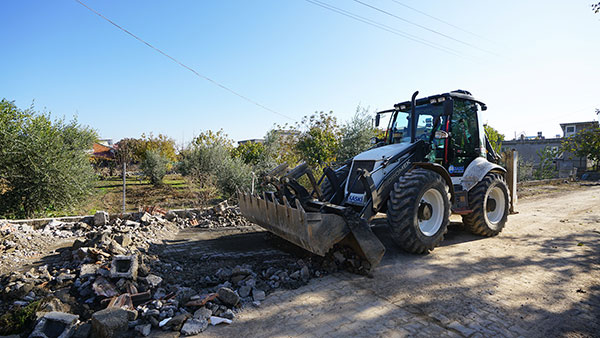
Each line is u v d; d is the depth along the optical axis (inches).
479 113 252.1
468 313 126.4
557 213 340.8
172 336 109.0
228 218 291.4
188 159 674.8
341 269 173.6
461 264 181.8
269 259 184.1
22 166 327.9
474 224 234.1
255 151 683.4
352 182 204.8
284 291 146.9
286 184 196.7
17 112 332.5
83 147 387.9
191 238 231.8
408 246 185.9
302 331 113.8
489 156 277.4
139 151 1150.3
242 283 148.4
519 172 853.8
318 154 589.0
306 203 193.3
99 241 177.8
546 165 1000.9
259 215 192.1
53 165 329.1
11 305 124.6
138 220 264.8
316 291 147.0
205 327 114.7
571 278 161.3
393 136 255.3
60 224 246.2
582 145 920.3
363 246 162.2
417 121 239.5
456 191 227.6
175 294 136.7
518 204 412.8
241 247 208.4
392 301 137.0
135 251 184.2
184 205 451.5
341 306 132.6
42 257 185.5
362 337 109.7
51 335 106.5
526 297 140.6
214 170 572.7
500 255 197.8
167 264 171.5
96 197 405.4
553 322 120.0
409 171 195.2
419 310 129.2
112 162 1052.5
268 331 113.9
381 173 195.8
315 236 152.2
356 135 528.4
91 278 141.0
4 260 173.6
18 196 324.2
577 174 969.5
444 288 150.3
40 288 135.5
